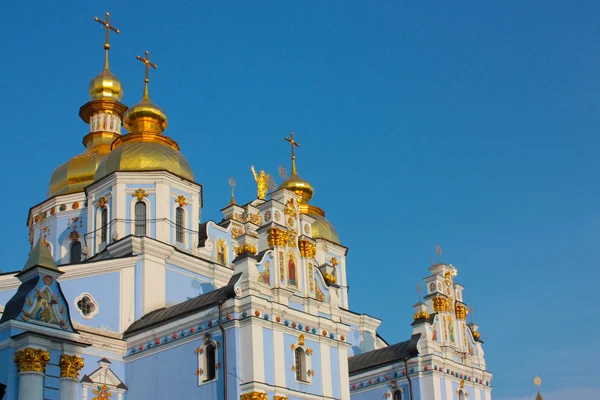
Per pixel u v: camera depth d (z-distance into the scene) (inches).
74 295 1840.6
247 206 2439.7
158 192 2127.2
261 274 1756.9
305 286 1859.0
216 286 2122.3
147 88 2378.2
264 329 1691.7
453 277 2346.2
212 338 1705.2
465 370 2229.3
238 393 1630.2
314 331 1817.2
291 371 1729.8
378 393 2160.4
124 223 2095.2
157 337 1800.0
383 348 2247.8
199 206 2219.5
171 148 2251.5
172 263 2034.9
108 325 1867.6
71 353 1560.0
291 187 2763.3
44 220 2438.5
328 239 2755.9
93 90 2736.2
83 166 2490.2
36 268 1568.7
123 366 1830.7
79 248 2367.1
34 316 1530.5
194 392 1697.8
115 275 1926.7
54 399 1512.1
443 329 2224.4
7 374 1473.9
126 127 2343.8
